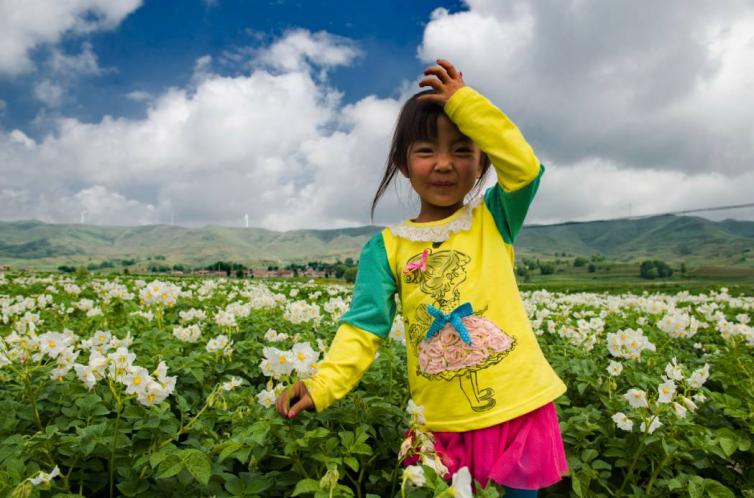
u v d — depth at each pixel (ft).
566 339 20.72
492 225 9.40
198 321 21.57
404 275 9.48
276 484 9.08
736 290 87.20
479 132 8.58
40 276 68.54
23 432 10.76
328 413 10.25
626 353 15.42
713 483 9.29
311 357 8.98
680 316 21.95
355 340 9.21
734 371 16.42
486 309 8.75
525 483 7.91
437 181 9.21
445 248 9.25
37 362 11.62
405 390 13.33
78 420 10.38
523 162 8.50
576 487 9.53
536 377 8.42
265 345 18.10
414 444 8.39
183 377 13.52
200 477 7.83
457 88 8.78
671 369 11.88
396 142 9.86
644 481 11.25
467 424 8.32
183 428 10.11
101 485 9.35
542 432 8.20
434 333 8.91
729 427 12.27
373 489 9.73
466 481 6.30
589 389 14.65
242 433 8.82
